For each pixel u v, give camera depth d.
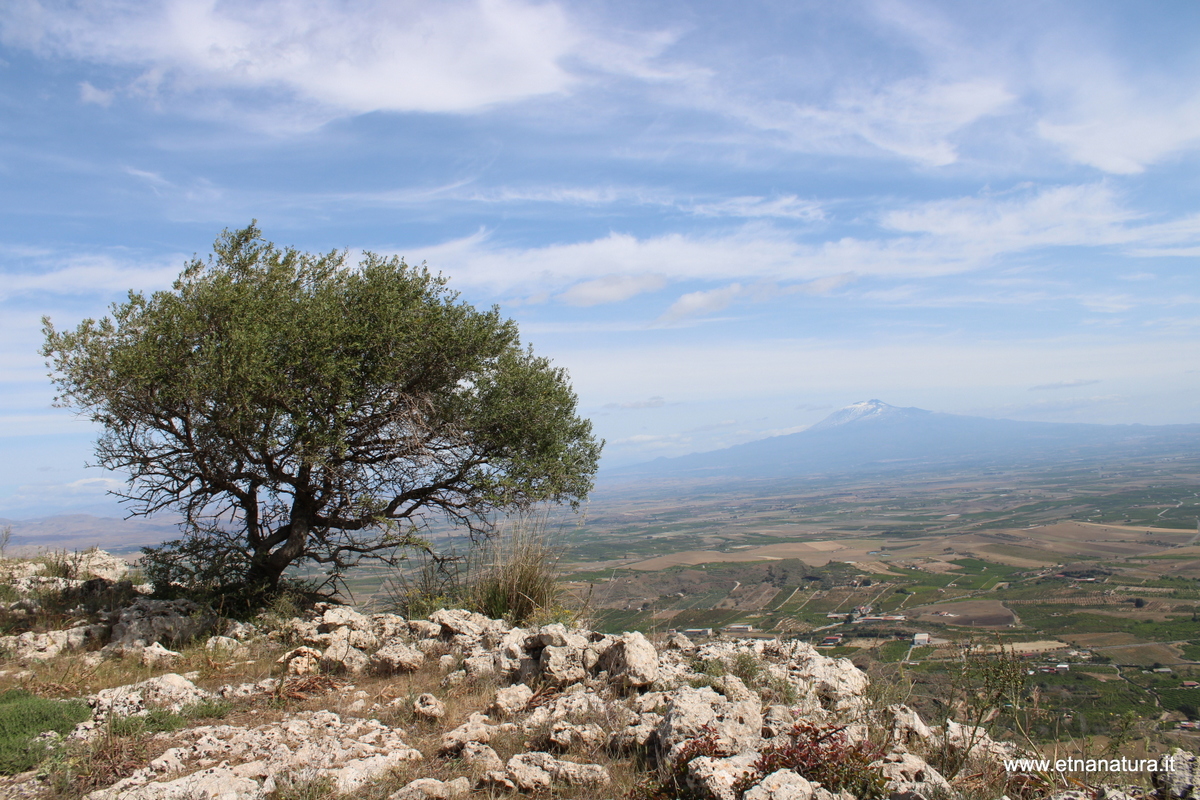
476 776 4.42
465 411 11.49
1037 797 4.20
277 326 9.86
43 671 7.09
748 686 6.21
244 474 10.35
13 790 4.15
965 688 5.17
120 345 9.38
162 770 4.48
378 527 11.27
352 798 4.05
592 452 13.05
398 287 11.01
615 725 5.12
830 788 3.84
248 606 10.34
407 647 7.48
